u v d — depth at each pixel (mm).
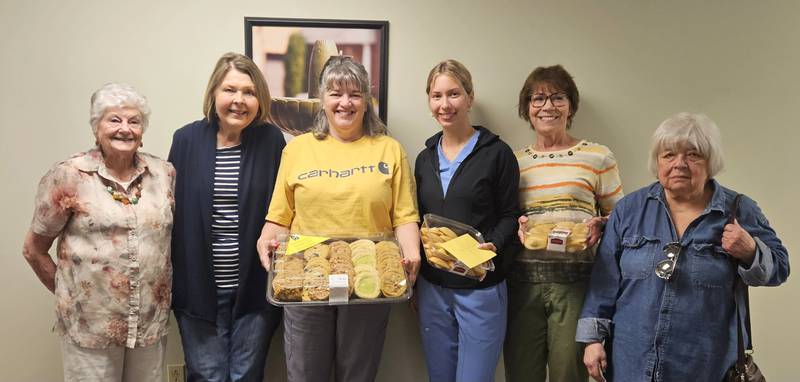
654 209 1402
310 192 1562
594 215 1717
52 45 1842
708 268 1296
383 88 1929
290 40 1888
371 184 1560
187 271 1644
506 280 1749
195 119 1906
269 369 2012
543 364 1758
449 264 1532
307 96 1911
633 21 1955
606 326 1477
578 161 1714
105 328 1454
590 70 1972
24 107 1858
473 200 1603
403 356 2051
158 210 1516
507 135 1988
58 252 1482
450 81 1607
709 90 1987
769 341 2096
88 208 1425
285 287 1361
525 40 1948
